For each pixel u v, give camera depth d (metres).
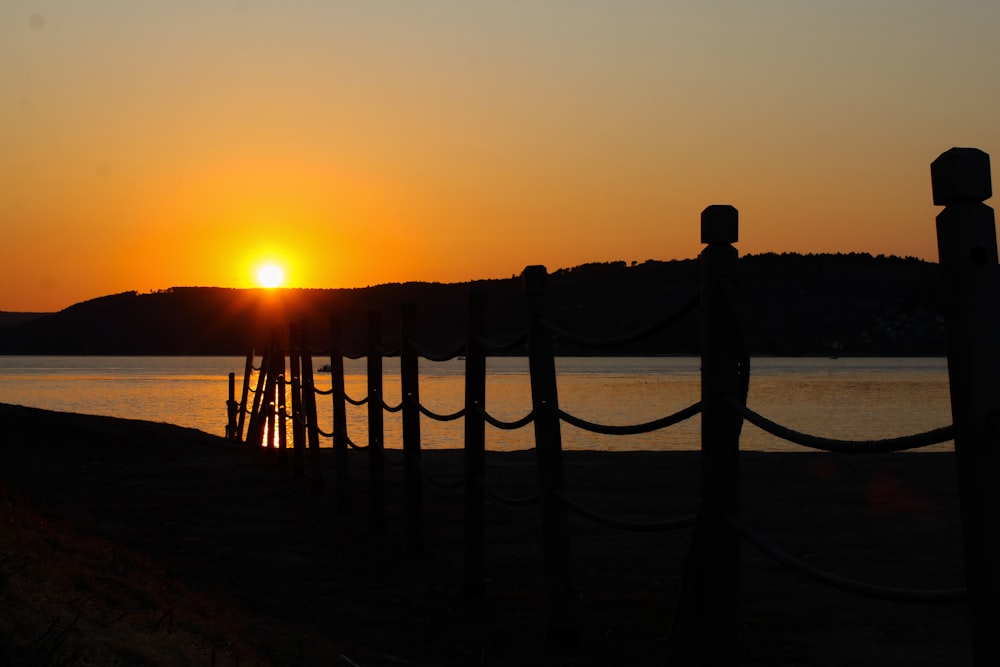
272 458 21.92
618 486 16.81
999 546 3.37
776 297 193.25
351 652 7.71
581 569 10.91
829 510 14.33
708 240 5.38
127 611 6.47
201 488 17.06
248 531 13.12
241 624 7.84
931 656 7.83
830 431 40.19
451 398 65.75
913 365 167.75
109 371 143.38
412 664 7.53
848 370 140.25
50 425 21.19
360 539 12.84
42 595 5.89
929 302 190.38
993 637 3.35
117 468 18.81
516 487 16.83
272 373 23.27
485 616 9.12
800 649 8.01
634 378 113.38
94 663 5.12
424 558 11.62
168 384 96.12
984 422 3.40
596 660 7.74
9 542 6.90
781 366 161.88
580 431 39.72
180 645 6.02
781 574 10.51
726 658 5.34
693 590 5.56
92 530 11.95
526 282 8.17
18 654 4.79
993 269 3.46
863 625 8.65
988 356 3.43
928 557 11.16
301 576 10.50
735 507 5.36
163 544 11.81
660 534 12.83
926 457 21.33
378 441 13.45
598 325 159.75
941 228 3.55
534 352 8.14
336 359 15.50
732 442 5.35
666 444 33.62
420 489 11.69
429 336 143.62
